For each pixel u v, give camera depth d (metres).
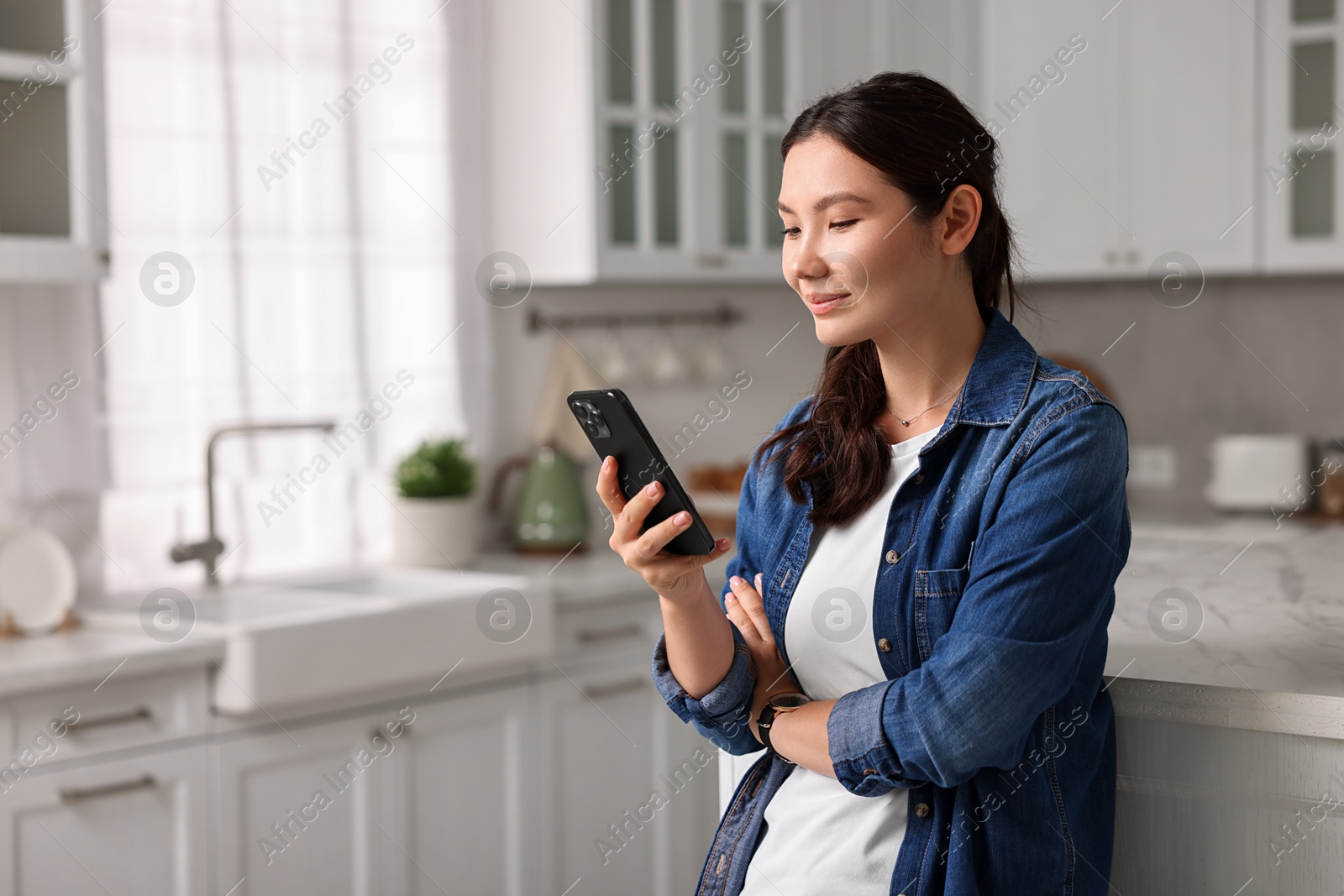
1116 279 4.69
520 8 3.66
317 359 3.50
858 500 1.37
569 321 4.05
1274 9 3.96
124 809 2.50
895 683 1.25
